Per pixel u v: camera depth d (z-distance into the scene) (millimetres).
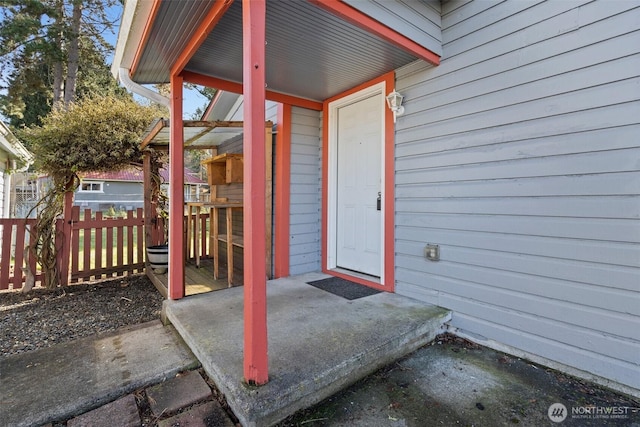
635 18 1769
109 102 5508
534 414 1679
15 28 9086
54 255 4402
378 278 3420
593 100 1917
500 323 2359
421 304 2812
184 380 2006
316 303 2844
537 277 2170
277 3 1991
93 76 12852
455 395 1842
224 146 5633
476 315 2502
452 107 2617
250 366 1628
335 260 3992
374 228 3508
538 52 2133
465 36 2514
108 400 1813
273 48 2613
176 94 2973
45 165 4566
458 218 2604
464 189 2557
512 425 1599
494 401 1787
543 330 2146
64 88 12398
